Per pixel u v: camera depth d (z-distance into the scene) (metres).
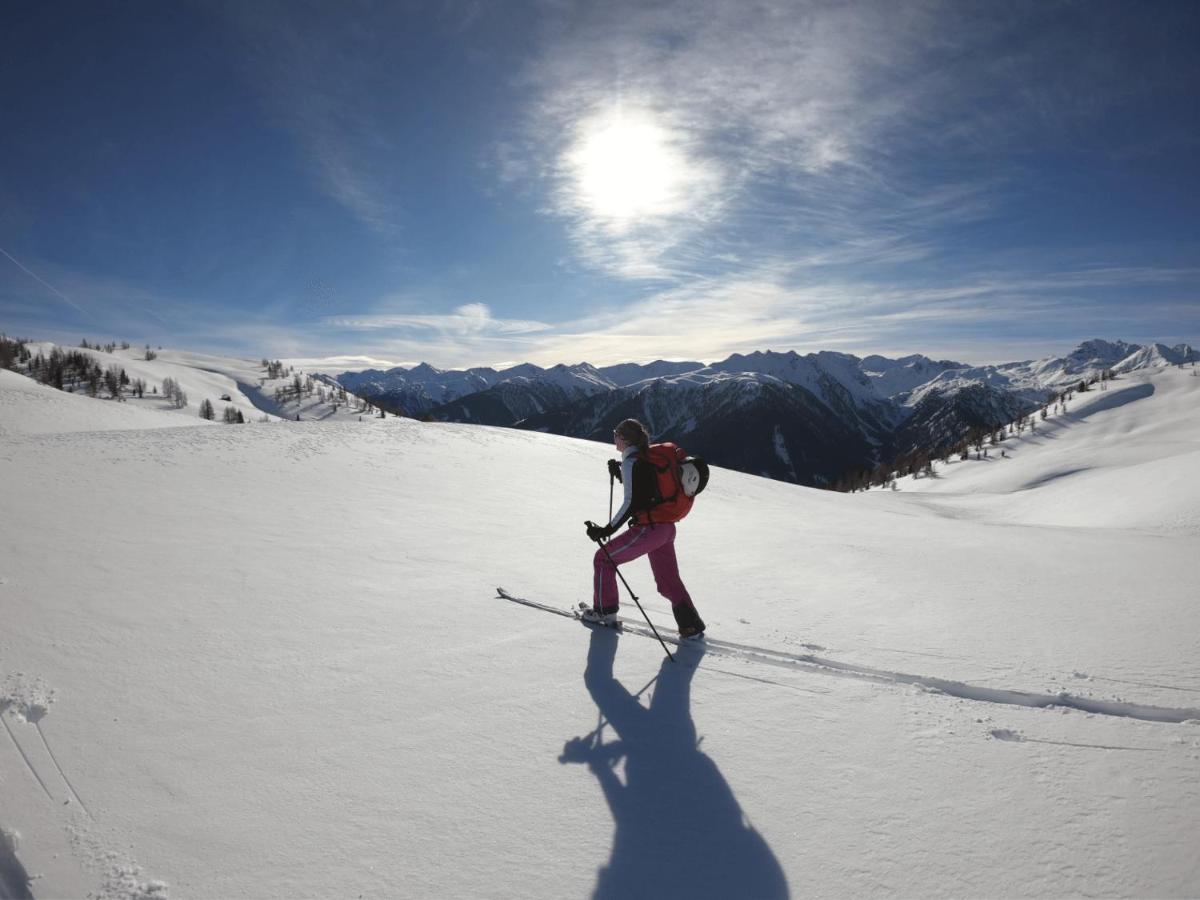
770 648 4.32
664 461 4.34
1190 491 21.83
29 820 2.33
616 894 2.15
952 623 4.95
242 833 2.35
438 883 2.17
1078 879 2.17
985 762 2.89
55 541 5.96
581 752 2.98
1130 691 3.60
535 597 5.40
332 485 12.10
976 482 87.62
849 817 2.52
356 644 4.14
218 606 4.64
